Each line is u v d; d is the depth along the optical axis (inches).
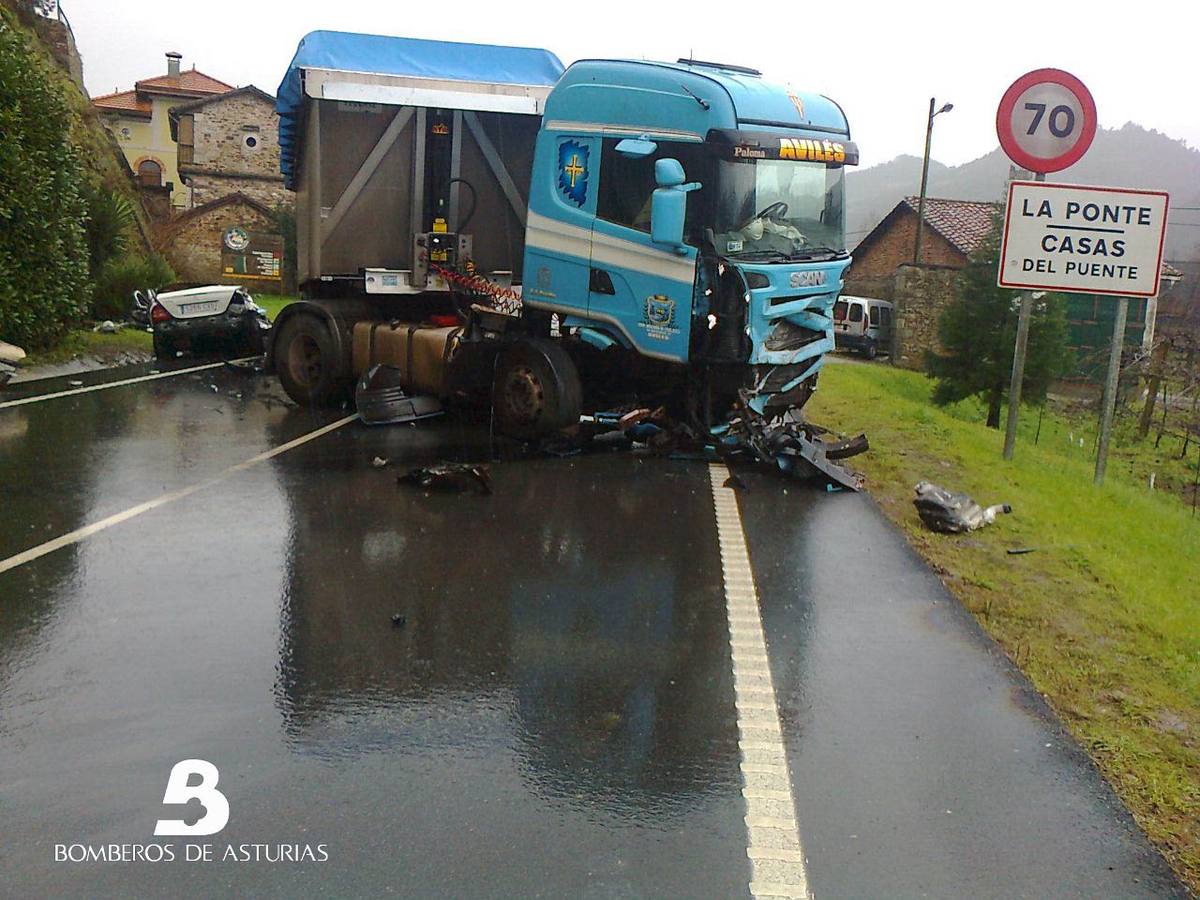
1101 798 158.4
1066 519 335.9
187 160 2026.3
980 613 241.4
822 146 377.7
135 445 397.1
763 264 357.7
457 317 455.2
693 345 359.9
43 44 1244.5
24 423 434.9
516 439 416.5
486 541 283.9
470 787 155.6
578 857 138.8
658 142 362.9
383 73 442.6
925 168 1435.8
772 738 174.4
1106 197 368.5
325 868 135.1
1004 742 175.5
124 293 853.8
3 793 151.0
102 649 203.5
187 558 261.6
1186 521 432.8
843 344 1457.9
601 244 380.5
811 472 364.2
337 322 480.4
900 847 143.6
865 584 257.1
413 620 223.6
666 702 187.0
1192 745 179.0
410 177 461.7
